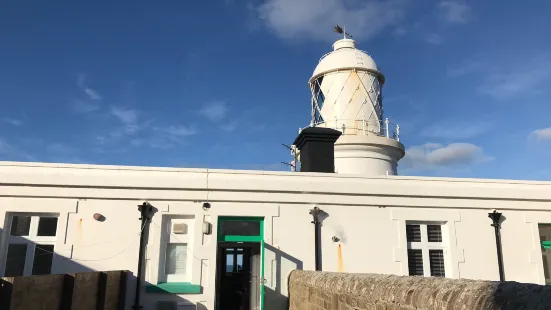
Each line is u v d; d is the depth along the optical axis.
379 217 11.11
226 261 12.38
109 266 9.86
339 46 19.41
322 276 7.04
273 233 10.60
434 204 11.35
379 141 15.91
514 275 11.24
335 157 15.98
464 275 11.08
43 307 5.30
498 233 11.39
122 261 9.93
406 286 3.94
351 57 18.19
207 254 10.24
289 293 10.08
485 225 11.46
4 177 9.88
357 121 17.19
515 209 11.68
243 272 11.97
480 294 2.93
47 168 10.12
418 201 11.33
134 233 10.11
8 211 9.82
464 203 11.49
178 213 10.37
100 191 10.19
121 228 10.09
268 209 10.70
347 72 17.98
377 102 18.05
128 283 9.80
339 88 17.80
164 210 10.33
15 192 9.89
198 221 10.38
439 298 3.32
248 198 10.67
